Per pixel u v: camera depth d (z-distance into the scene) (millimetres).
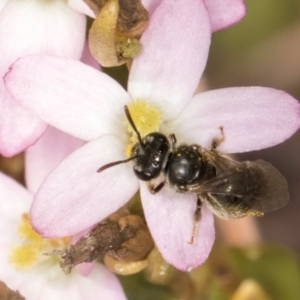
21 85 65
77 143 68
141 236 67
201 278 75
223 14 67
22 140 66
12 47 68
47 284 69
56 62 66
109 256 68
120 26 65
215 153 67
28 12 68
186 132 68
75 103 66
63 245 70
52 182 65
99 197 66
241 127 67
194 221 66
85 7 67
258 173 67
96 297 68
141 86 67
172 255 66
